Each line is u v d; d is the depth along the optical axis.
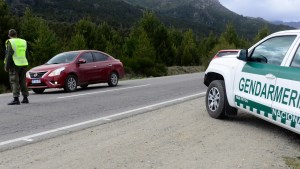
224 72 8.11
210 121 8.26
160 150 6.15
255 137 6.96
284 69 6.43
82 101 11.90
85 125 8.10
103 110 10.05
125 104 11.13
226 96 8.15
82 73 15.77
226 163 5.54
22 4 145.50
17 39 11.18
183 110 9.74
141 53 38.78
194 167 5.36
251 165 5.46
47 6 168.75
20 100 12.34
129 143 6.57
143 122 8.31
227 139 6.81
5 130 7.71
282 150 6.21
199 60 55.34
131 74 31.50
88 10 190.25
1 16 27.84
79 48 38.03
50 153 6.06
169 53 46.88
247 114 9.04
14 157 5.88
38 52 32.34
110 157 5.81
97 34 42.94
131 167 5.36
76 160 5.68
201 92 14.12
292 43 6.57
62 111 9.95
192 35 58.59
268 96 6.66
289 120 6.08
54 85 14.62
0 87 18.70
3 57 27.20
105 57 17.42
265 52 7.20
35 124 8.28
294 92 6.03
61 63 15.51
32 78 14.80
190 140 6.74
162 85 17.59
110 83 17.39
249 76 7.30
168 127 7.74
